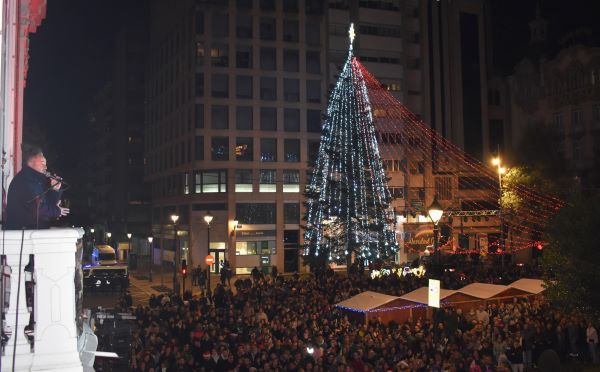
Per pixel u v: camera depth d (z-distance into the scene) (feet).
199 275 140.05
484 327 60.29
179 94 189.78
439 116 201.87
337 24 190.49
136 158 266.98
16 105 35.24
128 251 230.68
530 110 196.65
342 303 69.15
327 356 48.73
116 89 285.23
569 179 161.17
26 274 15.02
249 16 179.22
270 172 177.06
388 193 158.71
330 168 153.38
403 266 143.33
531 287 73.72
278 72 180.96
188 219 177.47
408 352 50.93
